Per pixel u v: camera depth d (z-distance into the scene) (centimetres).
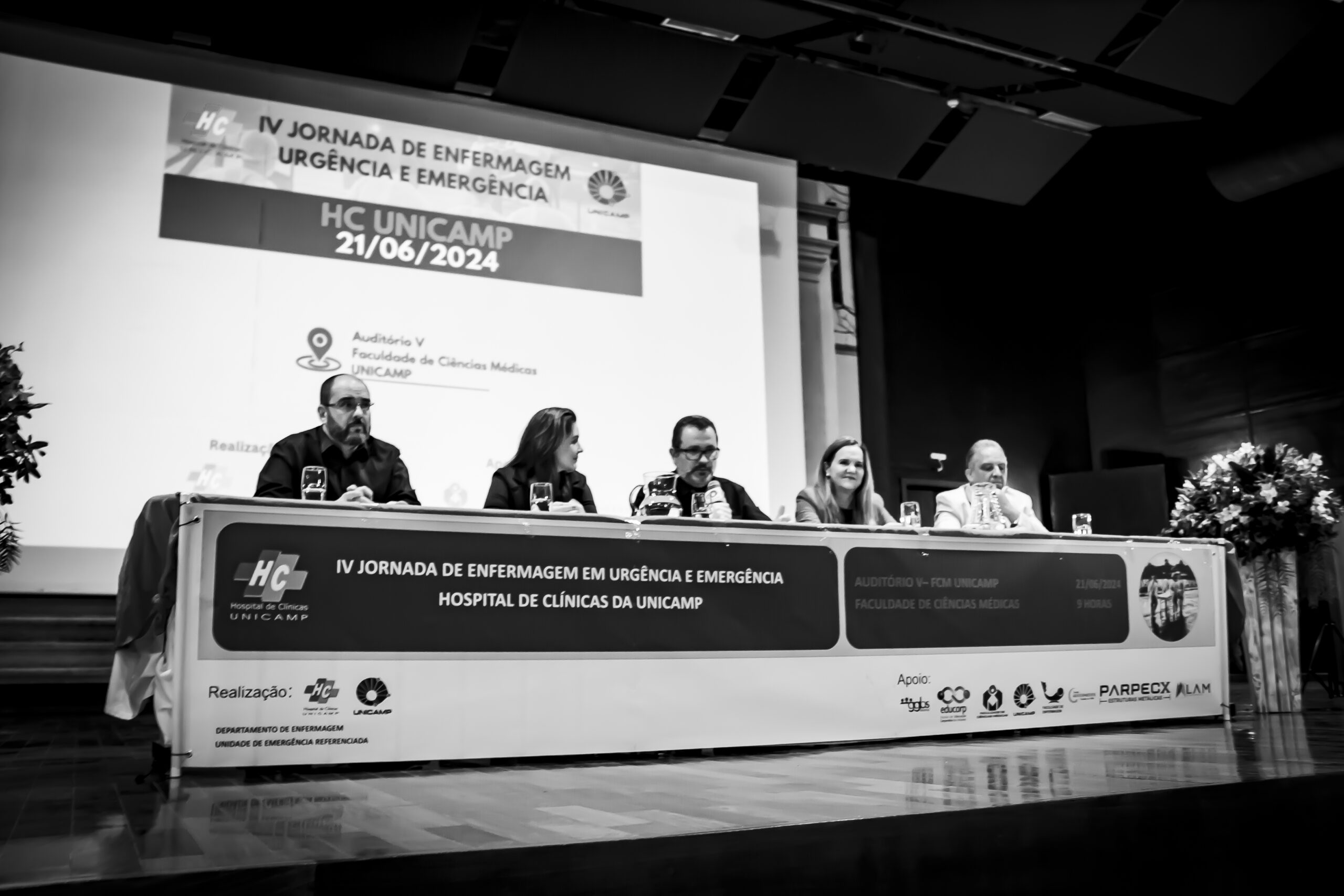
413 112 579
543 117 611
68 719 457
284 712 231
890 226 750
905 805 182
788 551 285
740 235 643
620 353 599
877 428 723
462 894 143
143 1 521
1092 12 563
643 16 569
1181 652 347
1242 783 207
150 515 250
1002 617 313
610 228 609
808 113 646
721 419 620
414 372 550
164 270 508
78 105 505
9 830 164
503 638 251
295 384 525
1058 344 805
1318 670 563
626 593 264
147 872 133
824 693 284
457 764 254
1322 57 638
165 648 239
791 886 160
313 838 156
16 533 466
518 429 568
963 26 575
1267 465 409
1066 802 186
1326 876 215
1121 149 780
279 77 548
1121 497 738
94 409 487
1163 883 193
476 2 533
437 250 564
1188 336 760
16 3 518
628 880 151
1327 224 689
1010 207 798
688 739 266
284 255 532
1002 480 384
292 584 235
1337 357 680
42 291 486
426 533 247
